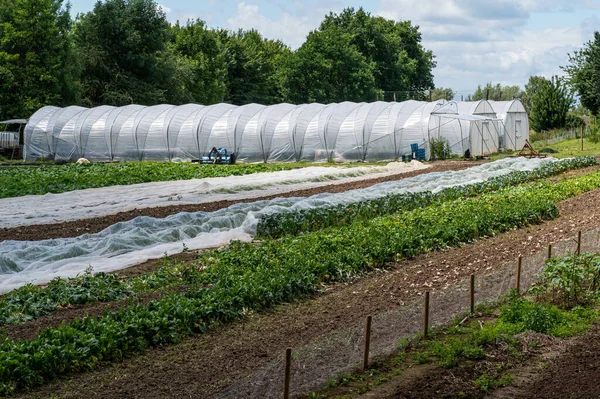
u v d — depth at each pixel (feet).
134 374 42.86
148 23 311.27
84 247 79.05
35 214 102.63
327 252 70.85
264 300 56.70
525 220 92.84
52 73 256.93
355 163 193.67
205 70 356.38
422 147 193.67
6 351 42.80
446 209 97.30
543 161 167.22
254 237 85.20
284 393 37.81
